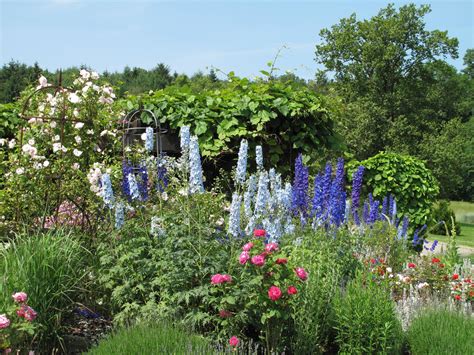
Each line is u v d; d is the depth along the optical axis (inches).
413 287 290.0
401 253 337.4
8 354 167.3
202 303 194.1
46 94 323.6
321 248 233.8
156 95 361.1
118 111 340.2
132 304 195.3
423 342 195.5
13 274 182.1
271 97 332.8
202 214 205.2
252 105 329.1
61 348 188.2
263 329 187.8
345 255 246.1
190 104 346.9
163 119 339.3
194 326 188.7
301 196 246.7
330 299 203.0
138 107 353.4
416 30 1422.2
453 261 346.3
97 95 312.0
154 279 203.5
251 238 200.4
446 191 1379.2
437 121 1521.9
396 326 201.6
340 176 245.4
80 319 212.4
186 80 1521.9
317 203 245.8
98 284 218.8
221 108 337.1
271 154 340.5
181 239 191.3
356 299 192.9
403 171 473.7
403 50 1427.2
